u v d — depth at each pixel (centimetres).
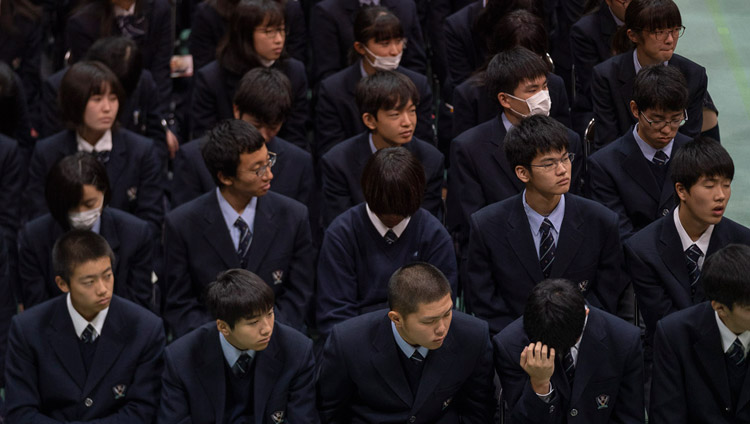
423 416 1121
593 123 1565
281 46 1623
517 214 1251
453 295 1276
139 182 1497
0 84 1611
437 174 1452
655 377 1130
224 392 1113
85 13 1778
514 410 1091
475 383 1131
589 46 1705
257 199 1302
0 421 1158
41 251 1318
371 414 1133
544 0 1844
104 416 1156
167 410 1109
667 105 1320
